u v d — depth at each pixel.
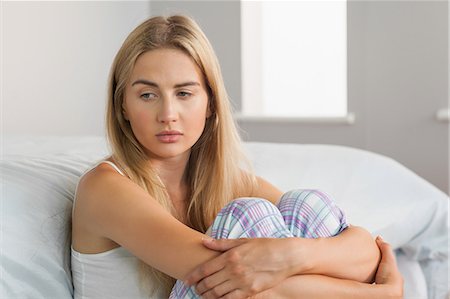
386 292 1.22
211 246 1.11
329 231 1.24
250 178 1.48
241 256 1.08
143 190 1.23
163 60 1.21
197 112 1.26
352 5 3.76
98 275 1.25
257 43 4.18
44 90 3.40
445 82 3.55
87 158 1.66
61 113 3.53
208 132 1.38
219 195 1.39
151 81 1.21
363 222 1.84
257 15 4.16
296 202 1.23
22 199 1.27
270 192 1.51
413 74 3.63
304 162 2.02
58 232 1.29
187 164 1.41
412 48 3.63
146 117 1.22
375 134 3.76
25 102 3.27
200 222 1.39
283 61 4.18
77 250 1.26
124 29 4.05
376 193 1.98
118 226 1.16
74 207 1.26
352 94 3.80
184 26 1.26
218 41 4.15
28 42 3.29
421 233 2.04
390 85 3.70
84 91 3.71
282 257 1.10
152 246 1.14
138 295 1.27
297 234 1.21
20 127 3.24
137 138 1.26
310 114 4.11
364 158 2.12
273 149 2.13
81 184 1.24
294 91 4.18
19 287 1.18
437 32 3.55
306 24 4.11
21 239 1.21
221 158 1.38
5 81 3.14
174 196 1.38
